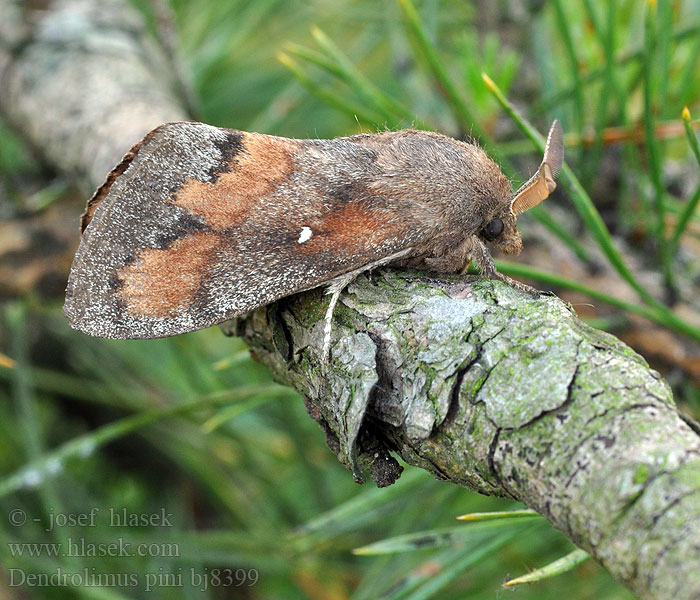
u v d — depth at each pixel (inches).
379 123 13.0
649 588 11.0
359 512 13.1
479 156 12.2
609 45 12.7
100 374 14.1
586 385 11.3
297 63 14.7
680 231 12.6
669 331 13.0
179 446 14.1
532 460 11.3
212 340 14.2
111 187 11.9
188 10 15.1
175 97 14.0
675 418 11.2
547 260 13.2
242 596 14.2
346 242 12.0
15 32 14.0
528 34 13.6
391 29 13.9
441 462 11.5
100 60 13.8
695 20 13.2
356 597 13.2
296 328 12.0
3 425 14.2
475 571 13.5
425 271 12.0
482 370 11.5
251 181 12.0
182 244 12.0
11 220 13.9
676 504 11.0
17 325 13.7
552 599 13.3
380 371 11.7
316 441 13.9
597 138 12.9
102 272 11.9
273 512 14.0
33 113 13.8
